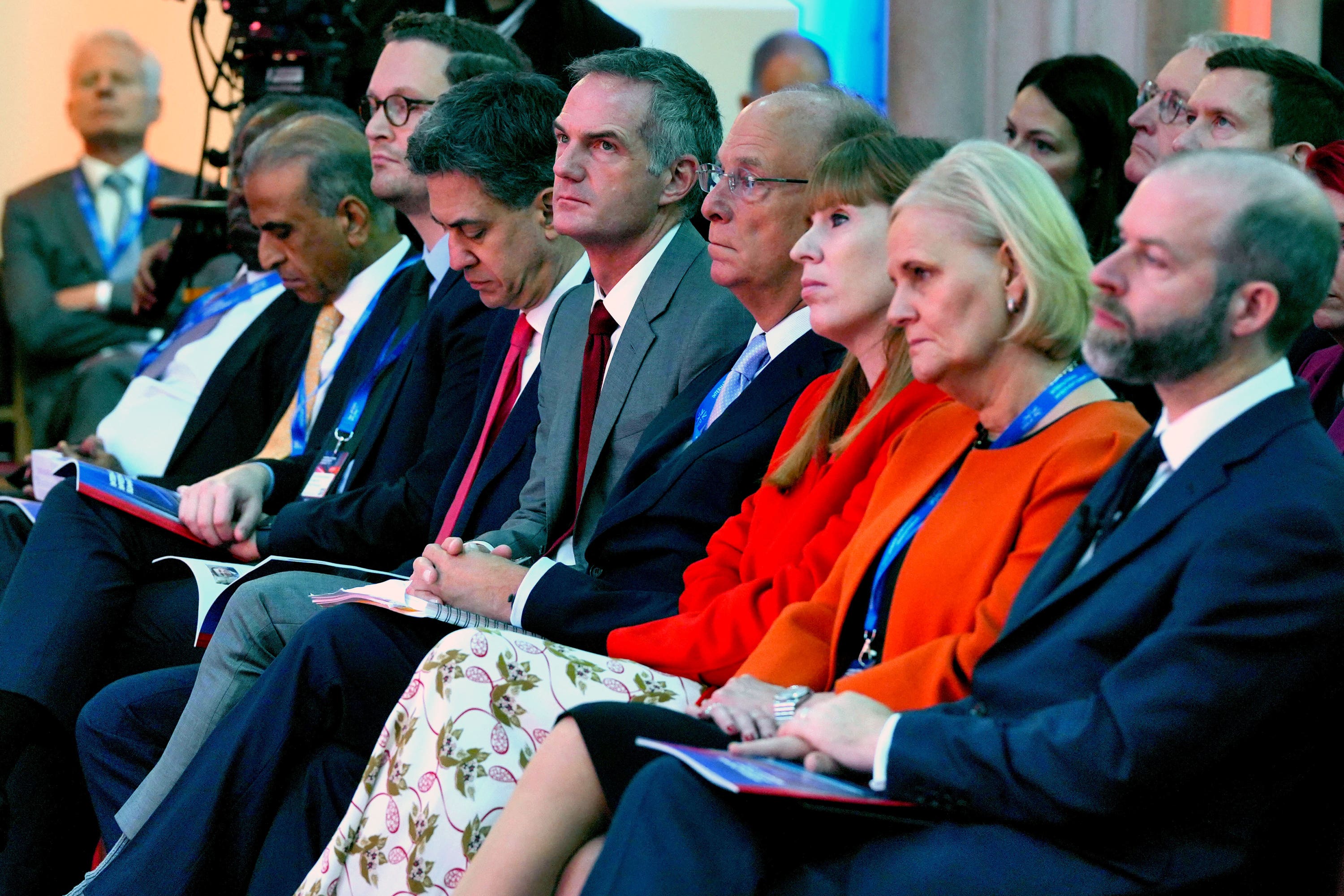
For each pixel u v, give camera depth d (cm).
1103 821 315
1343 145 434
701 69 1076
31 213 1269
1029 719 319
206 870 477
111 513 624
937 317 379
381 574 571
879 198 439
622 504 515
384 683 484
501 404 620
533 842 369
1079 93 711
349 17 909
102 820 564
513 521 575
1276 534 304
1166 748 300
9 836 583
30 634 593
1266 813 314
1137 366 326
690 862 326
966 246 375
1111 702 305
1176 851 313
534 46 946
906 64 920
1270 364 327
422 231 720
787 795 313
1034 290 369
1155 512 322
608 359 571
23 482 797
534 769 376
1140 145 650
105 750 564
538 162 603
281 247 739
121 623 622
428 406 666
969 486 384
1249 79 570
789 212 495
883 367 448
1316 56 818
